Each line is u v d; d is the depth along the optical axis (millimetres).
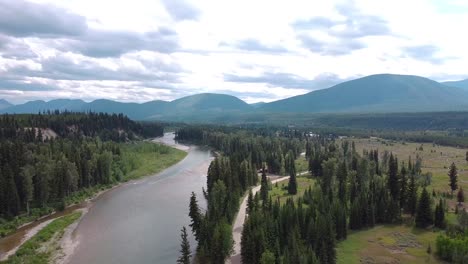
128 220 142000
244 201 160125
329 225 102188
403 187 141250
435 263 100562
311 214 113375
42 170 156125
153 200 169750
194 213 116438
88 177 185000
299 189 178500
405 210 140250
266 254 90500
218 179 157750
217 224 106000
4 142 189625
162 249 115062
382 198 132250
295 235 101375
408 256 104750
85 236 125750
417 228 125125
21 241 120938
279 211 117812
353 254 106125
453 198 155125
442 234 116938
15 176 147875
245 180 177750
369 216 126562
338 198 139500
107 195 180000
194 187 195750
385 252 107312
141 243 119688
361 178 168000
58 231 129375
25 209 148125
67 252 112812
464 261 98625
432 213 126562
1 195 137750
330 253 99375
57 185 161250
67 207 160250
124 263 105688
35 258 107250
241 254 103938
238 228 128125
